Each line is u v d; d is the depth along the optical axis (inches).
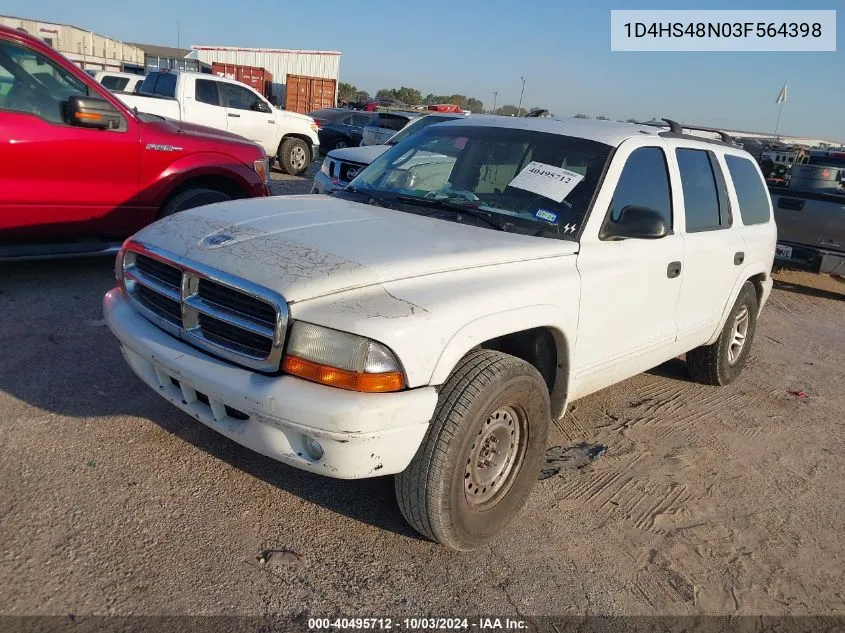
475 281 114.0
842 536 141.8
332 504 127.0
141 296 125.6
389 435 98.8
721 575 124.2
